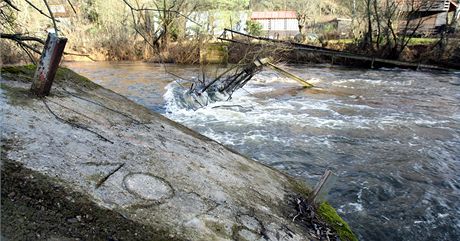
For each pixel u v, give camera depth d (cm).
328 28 4675
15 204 182
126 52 2594
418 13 3052
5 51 684
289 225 281
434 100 1366
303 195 367
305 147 823
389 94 1487
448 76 2034
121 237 193
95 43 2570
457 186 636
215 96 1307
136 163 266
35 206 186
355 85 1720
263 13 4944
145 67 2219
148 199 228
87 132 283
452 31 2972
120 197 217
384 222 517
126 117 372
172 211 227
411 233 492
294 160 748
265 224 263
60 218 187
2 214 175
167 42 2486
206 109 1168
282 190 356
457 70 2305
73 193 201
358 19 3622
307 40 3334
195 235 214
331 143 852
